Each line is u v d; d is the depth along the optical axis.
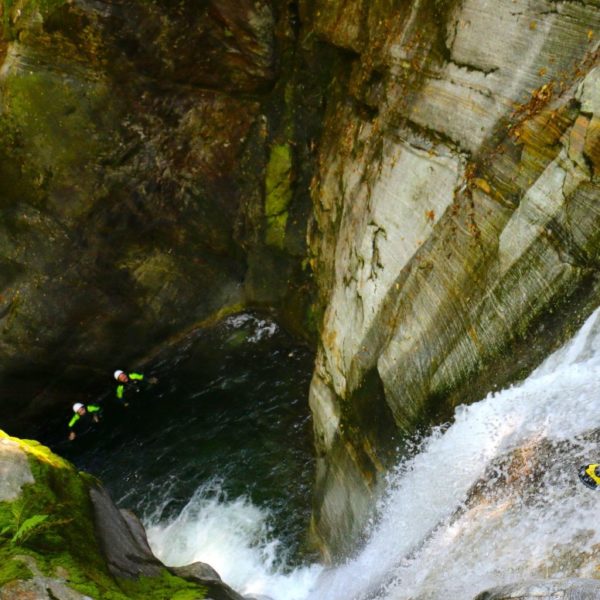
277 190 9.74
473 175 5.33
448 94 5.76
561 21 4.68
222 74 9.30
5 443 4.53
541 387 4.70
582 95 4.42
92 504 4.54
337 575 6.97
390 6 6.93
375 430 6.54
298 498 8.98
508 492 4.70
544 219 4.70
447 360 5.55
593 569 3.68
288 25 8.83
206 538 8.94
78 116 9.43
